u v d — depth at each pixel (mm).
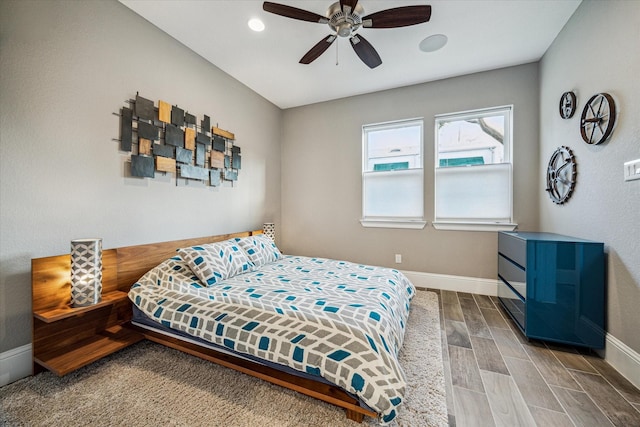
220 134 2938
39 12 1602
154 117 2258
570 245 1875
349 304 1597
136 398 1372
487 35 2404
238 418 1238
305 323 1386
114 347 1685
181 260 2158
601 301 1787
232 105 3143
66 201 1734
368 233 3652
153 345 1908
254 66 2914
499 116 3080
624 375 1578
